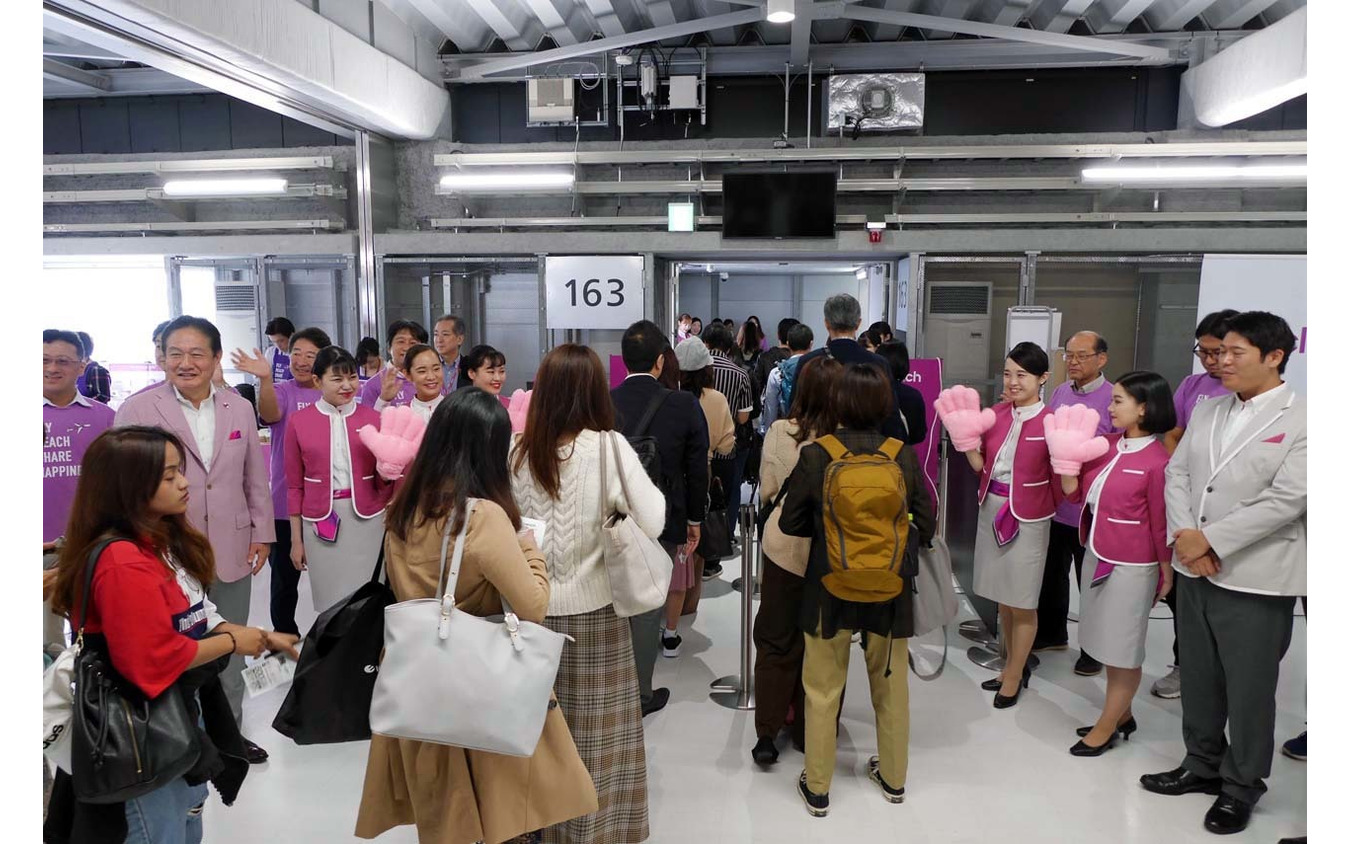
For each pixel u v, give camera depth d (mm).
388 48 5938
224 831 2295
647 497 1927
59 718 1372
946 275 6383
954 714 3025
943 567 2453
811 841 2254
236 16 4078
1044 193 6570
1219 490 2246
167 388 2504
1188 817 2369
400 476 2719
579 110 6875
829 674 2340
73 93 7051
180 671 1435
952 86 6648
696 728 2918
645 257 6457
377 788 1655
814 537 2260
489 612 1607
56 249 6922
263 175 6898
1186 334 6324
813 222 6242
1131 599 2572
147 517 1480
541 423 1930
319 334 3545
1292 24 5008
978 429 3039
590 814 1936
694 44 6707
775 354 6824
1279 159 6184
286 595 3443
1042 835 2285
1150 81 6484
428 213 7020
